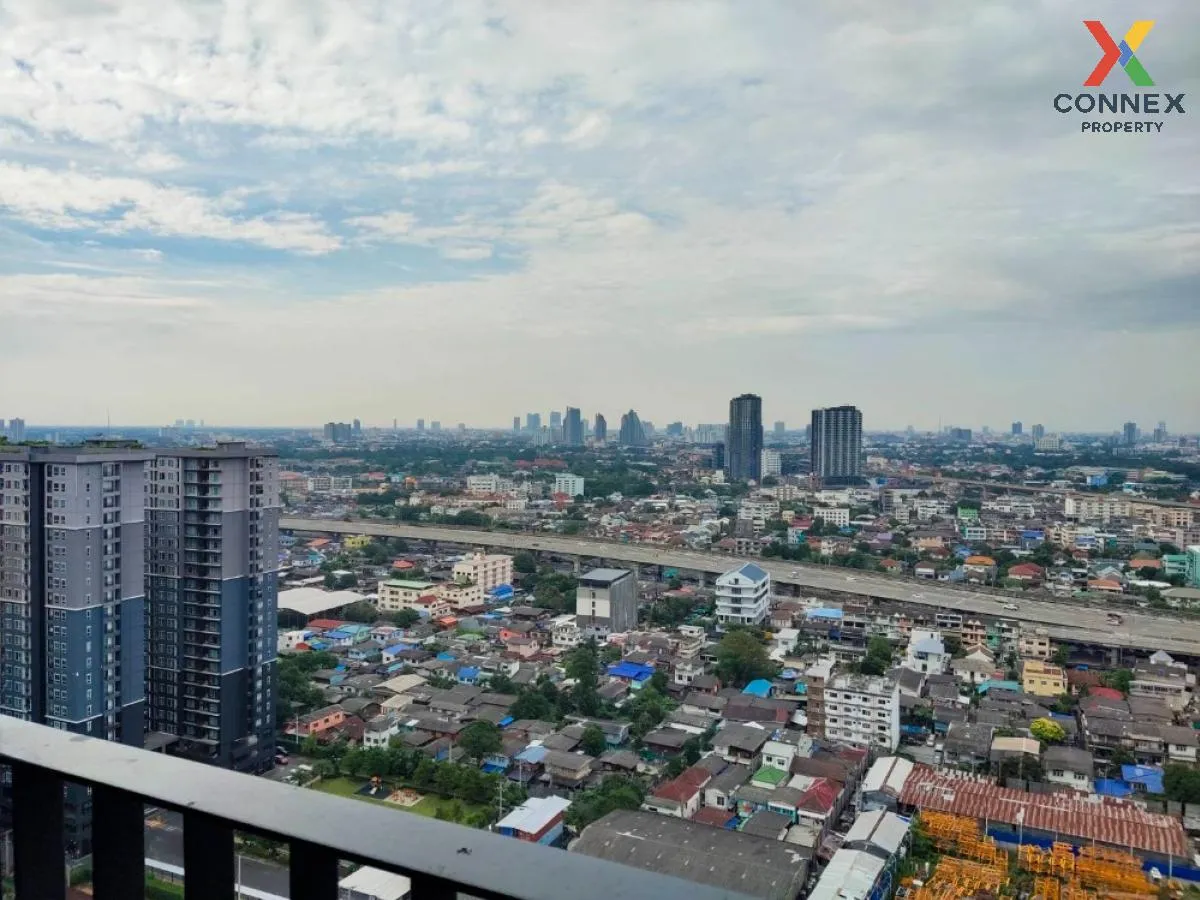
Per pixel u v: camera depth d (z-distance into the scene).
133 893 2.19
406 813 1.94
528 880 1.68
